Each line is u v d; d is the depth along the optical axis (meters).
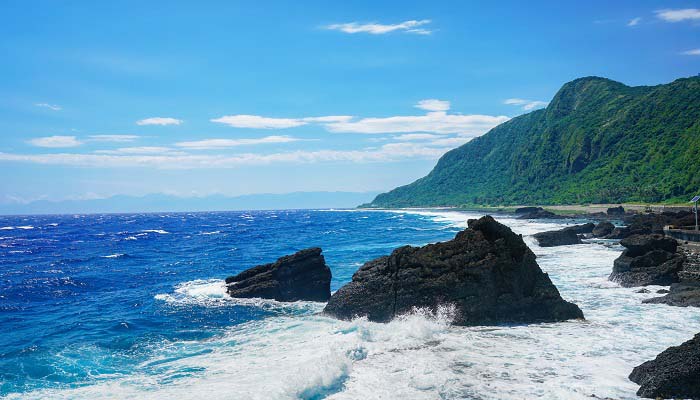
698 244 37.84
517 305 23.61
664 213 77.19
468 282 23.55
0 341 23.12
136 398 15.26
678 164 149.00
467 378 15.89
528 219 127.31
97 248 76.38
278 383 15.80
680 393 14.10
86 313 29.33
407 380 15.79
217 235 100.00
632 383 15.34
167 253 65.12
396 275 24.88
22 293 36.69
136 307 30.55
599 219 111.12
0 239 101.94
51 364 19.28
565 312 23.59
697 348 15.04
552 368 16.80
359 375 16.30
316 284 32.09
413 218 167.50
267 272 33.34
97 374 17.92
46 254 68.12
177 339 22.97
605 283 33.28
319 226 129.75
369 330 21.62
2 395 15.94
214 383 16.28
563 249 55.09
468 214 182.50
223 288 35.06
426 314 23.59
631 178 165.62
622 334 20.86
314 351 19.48
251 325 25.27
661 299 26.72
